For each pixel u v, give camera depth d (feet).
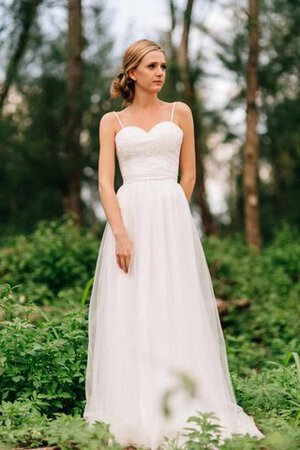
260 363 21.49
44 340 15.87
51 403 14.67
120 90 14.51
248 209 52.06
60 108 57.67
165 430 12.67
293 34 58.08
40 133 58.95
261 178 93.25
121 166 14.29
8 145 57.41
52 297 27.45
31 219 63.00
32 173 58.29
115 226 13.62
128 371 13.28
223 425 12.89
